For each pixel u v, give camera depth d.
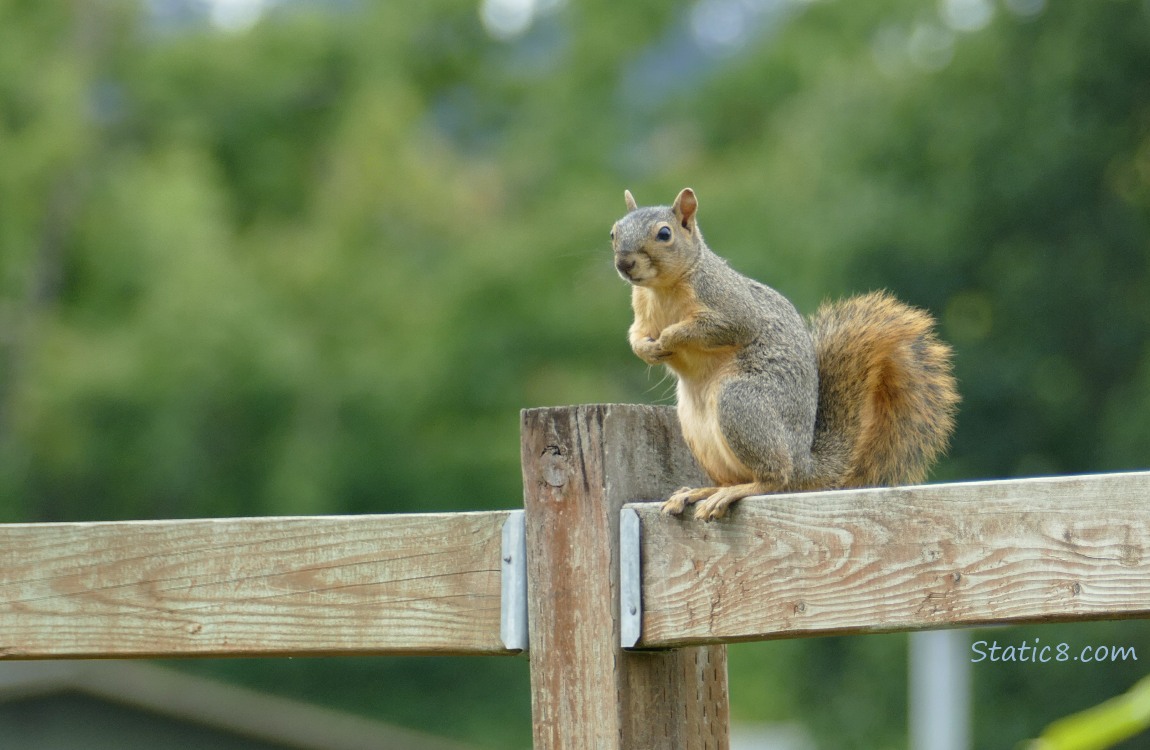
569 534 5.84
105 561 6.54
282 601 6.28
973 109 34.28
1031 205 33.22
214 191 52.78
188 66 55.72
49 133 46.91
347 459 45.03
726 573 5.64
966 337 33.25
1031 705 27.52
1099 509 5.04
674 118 57.09
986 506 5.22
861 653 31.73
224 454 45.06
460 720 42.53
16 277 46.69
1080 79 33.28
